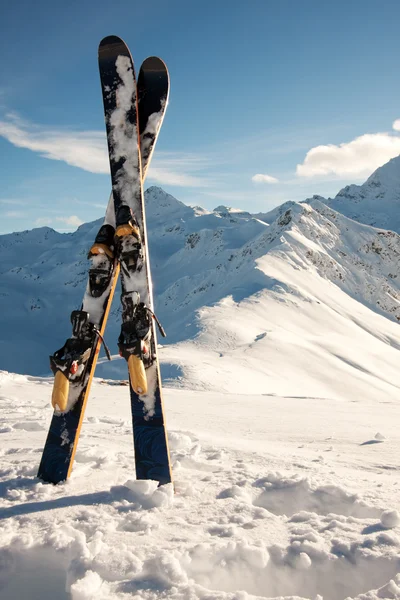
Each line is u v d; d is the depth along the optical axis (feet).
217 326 238.27
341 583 6.17
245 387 149.79
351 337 290.35
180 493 8.75
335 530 6.97
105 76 11.23
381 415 28.78
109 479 9.39
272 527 7.21
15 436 13.87
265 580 6.31
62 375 8.89
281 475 9.27
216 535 6.91
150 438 9.21
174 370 149.89
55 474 9.31
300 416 25.90
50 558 6.55
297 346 222.28
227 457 11.71
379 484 9.55
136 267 9.55
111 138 10.75
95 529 7.06
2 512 7.78
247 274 384.88
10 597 6.58
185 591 5.56
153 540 6.73
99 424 16.84
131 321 9.04
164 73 11.86
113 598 5.49
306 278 405.80
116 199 10.30
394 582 5.57
